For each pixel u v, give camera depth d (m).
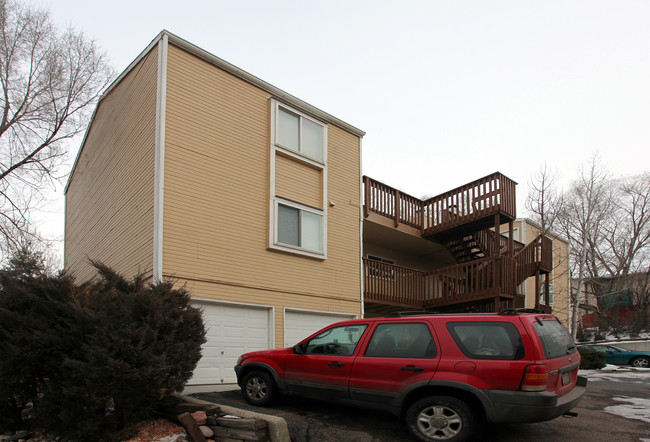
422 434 5.70
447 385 5.65
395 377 6.11
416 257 19.83
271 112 11.99
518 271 15.09
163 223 9.45
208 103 10.77
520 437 6.21
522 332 5.58
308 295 11.95
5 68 14.48
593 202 26.78
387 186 15.66
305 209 12.27
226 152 10.88
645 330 34.00
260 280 10.94
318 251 12.32
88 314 5.83
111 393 5.74
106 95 13.56
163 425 6.43
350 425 6.61
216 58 11.02
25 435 6.57
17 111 14.68
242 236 10.80
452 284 15.73
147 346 5.97
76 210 16.73
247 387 7.70
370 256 17.59
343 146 14.05
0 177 14.55
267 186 11.59
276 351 7.55
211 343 9.80
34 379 6.31
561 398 5.66
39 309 6.32
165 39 10.23
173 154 9.89
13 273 6.52
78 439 5.87
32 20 14.84
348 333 6.91
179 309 6.68
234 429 5.95
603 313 33.72
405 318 6.49
